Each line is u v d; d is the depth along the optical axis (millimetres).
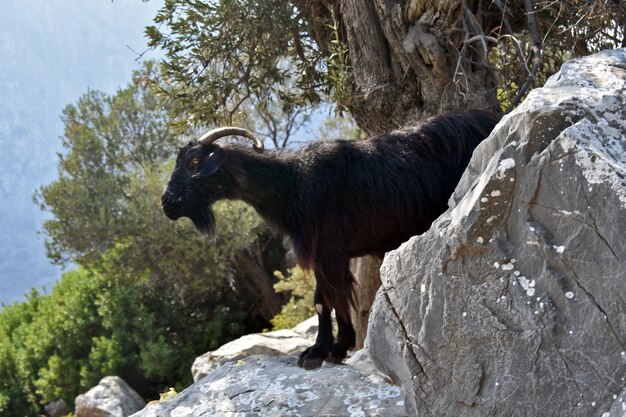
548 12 7711
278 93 8539
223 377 5078
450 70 7086
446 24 6887
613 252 3412
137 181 17219
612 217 3404
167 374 16812
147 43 8312
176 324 17375
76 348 17562
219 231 16359
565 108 3674
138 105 19547
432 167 5305
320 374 4840
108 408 13641
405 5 6965
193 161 5508
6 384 18328
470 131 5375
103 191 18172
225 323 17891
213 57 8234
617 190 3387
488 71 7348
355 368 4852
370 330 4328
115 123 19344
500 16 7727
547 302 3605
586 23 7051
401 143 5383
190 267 17047
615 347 3418
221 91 8156
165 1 8203
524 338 3668
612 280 3410
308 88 8523
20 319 21031
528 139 3680
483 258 3793
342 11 7484
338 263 5270
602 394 3453
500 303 3748
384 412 4363
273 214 5508
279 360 5246
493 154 3943
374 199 5254
